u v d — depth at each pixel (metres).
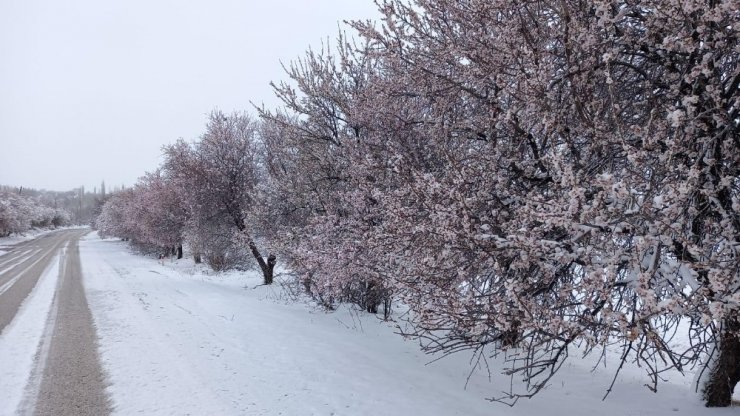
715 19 3.27
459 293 4.61
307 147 10.66
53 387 6.16
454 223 4.48
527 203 4.10
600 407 5.42
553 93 4.39
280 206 12.94
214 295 14.27
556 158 3.74
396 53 5.66
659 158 3.91
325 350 7.93
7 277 19.20
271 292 14.92
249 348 8.06
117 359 7.39
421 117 7.28
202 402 5.58
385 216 6.67
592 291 3.75
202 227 18.25
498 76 4.54
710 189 4.00
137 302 12.91
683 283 4.13
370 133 8.52
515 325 4.39
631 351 8.34
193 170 17.53
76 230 104.94
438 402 5.56
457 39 5.52
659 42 4.45
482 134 5.88
